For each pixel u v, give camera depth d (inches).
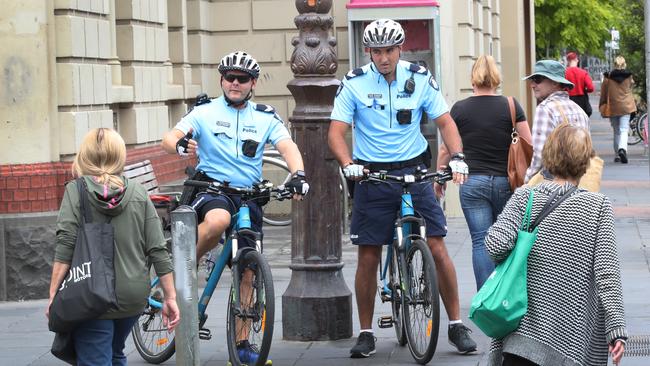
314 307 539.5
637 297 630.5
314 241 540.7
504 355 348.8
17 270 677.3
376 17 996.6
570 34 2389.3
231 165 482.0
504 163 541.6
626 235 889.5
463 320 583.5
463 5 1139.9
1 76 675.4
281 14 1057.5
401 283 503.5
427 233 510.9
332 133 504.7
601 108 1588.3
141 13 852.0
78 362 382.9
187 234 392.8
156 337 516.1
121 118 832.3
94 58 730.8
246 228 471.2
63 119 693.9
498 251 344.2
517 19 1761.8
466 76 1151.6
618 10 2541.8
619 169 1488.7
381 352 518.9
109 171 382.6
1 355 534.0
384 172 498.6
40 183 679.7
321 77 535.8
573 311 339.0
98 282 367.9
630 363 484.4
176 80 991.6
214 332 573.6
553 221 343.0
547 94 524.4
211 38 1066.7
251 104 489.1
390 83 503.5
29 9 676.1
